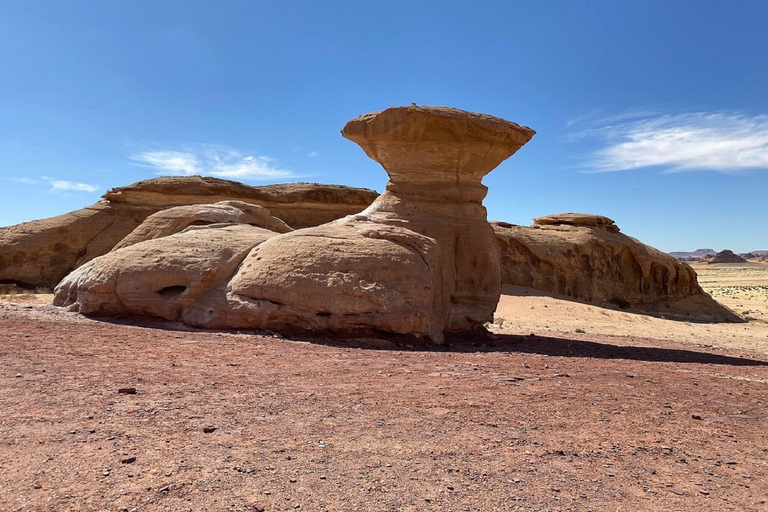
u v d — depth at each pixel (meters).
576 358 11.78
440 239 14.68
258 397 7.04
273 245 14.05
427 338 12.95
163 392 7.07
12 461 4.73
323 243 13.54
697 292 42.44
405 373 8.95
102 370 8.09
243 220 21.36
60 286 15.31
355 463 5.04
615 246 39.62
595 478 4.97
